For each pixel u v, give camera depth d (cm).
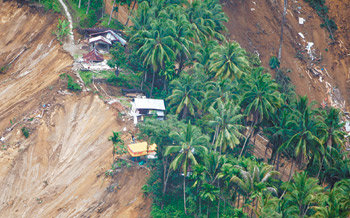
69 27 8800
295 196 4928
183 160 5862
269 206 4816
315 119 6159
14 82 7956
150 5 8750
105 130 7062
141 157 6694
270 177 5359
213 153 5650
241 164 5431
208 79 7769
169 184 6356
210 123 6062
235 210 5194
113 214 6088
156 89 8250
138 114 7325
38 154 6594
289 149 7269
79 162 6619
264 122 7025
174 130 5966
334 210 4700
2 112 7244
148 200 6228
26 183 6256
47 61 8288
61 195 6194
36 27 8888
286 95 8206
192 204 5916
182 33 7881
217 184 5775
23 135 6744
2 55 8512
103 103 7388
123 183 6406
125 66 8388
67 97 7331
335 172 6175
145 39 7650
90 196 6234
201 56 7875
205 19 8794
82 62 8106
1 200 6038
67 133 6931
